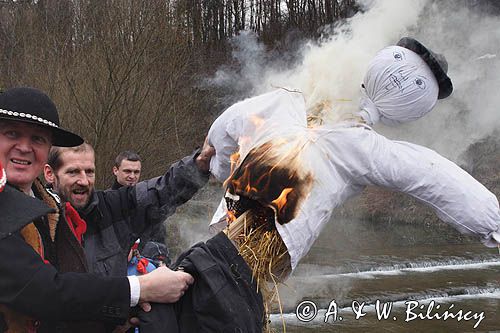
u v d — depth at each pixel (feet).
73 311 6.42
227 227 8.26
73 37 39.17
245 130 8.64
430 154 8.34
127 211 10.18
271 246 7.91
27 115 6.95
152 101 36.52
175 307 7.58
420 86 8.68
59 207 7.68
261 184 7.86
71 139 7.76
